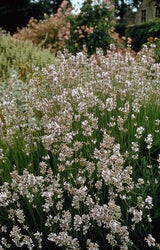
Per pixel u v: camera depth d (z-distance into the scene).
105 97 3.49
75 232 2.19
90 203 2.03
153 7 31.52
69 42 11.09
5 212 2.35
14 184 2.13
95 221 2.18
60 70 3.30
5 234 2.33
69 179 2.41
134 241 2.16
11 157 2.87
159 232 2.22
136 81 3.48
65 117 2.50
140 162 2.79
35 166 2.79
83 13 10.82
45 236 2.25
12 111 2.81
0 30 10.38
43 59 7.63
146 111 3.34
